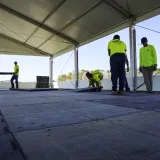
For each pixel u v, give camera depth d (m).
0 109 2.69
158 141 1.30
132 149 1.17
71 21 9.38
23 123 1.84
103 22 8.69
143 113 2.25
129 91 7.55
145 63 6.27
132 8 7.34
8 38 14.11
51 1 8.15
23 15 10.17
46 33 11.45
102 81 10.23
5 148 1.21
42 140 1.35
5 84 16.61
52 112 2.41
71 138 1.38
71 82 12.84
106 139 1.35
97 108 2.67
